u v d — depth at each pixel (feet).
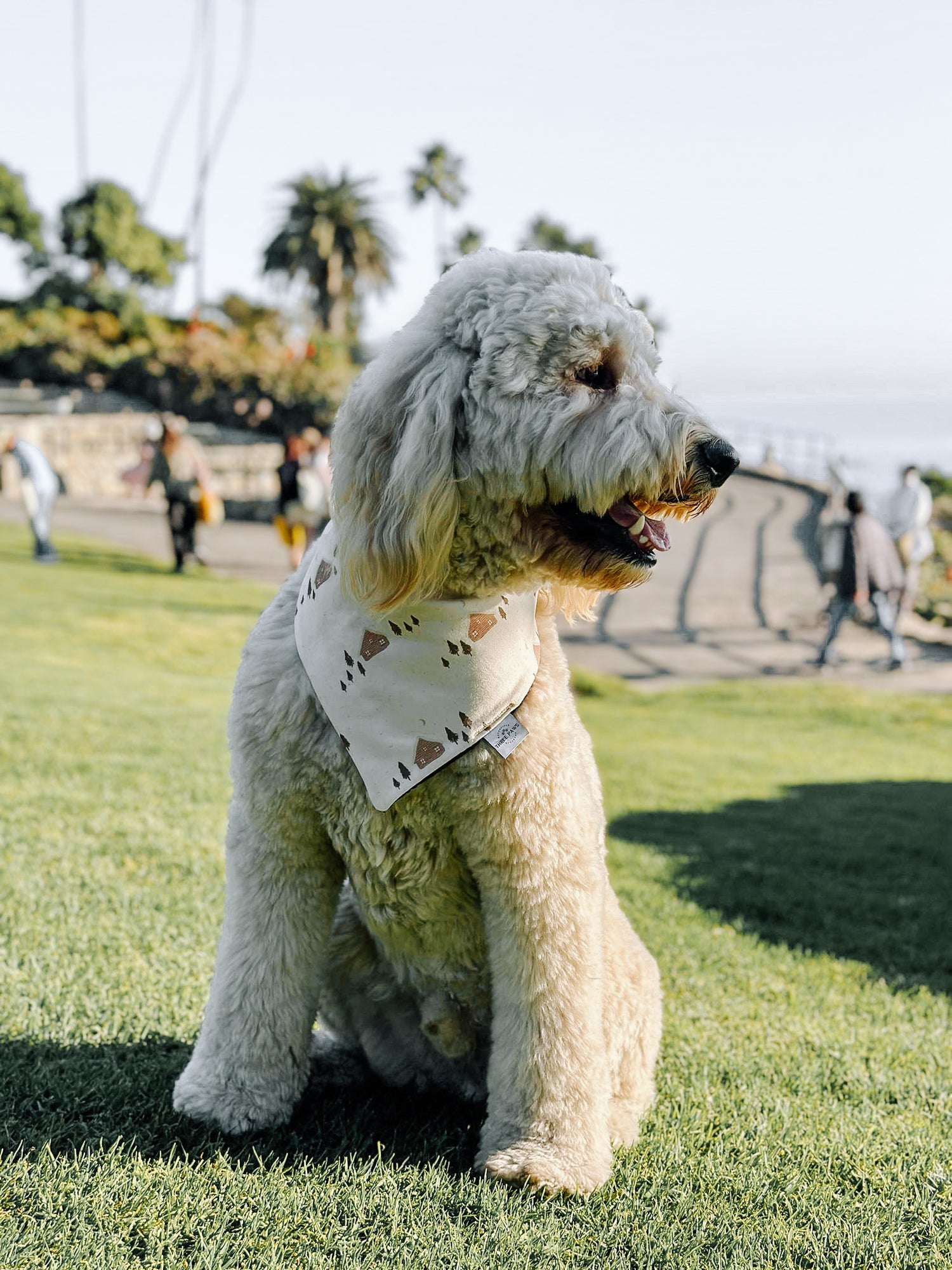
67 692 29.53
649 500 8.25
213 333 135.64
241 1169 8.06
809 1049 11.72
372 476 8.25
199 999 11.32
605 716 38.42
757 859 21.09
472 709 8.13
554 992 8.39
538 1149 8.32
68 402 121.08
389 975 9.64
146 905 13.94
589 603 9.56
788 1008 13.05
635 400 8.22
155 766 21.56
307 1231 7.47
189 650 40.57
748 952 15.25
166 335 138.00
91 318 142.00
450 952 9.02
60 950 12.30
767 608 59.26
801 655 50.42
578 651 50.31
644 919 16.47
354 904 9.63
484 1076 9.59
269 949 8.79
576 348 8.20
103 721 25.79
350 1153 8.53
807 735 37.14
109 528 75.31
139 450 100.37
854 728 38.55
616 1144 9.12
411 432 7.97
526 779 8.21
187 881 15.01
